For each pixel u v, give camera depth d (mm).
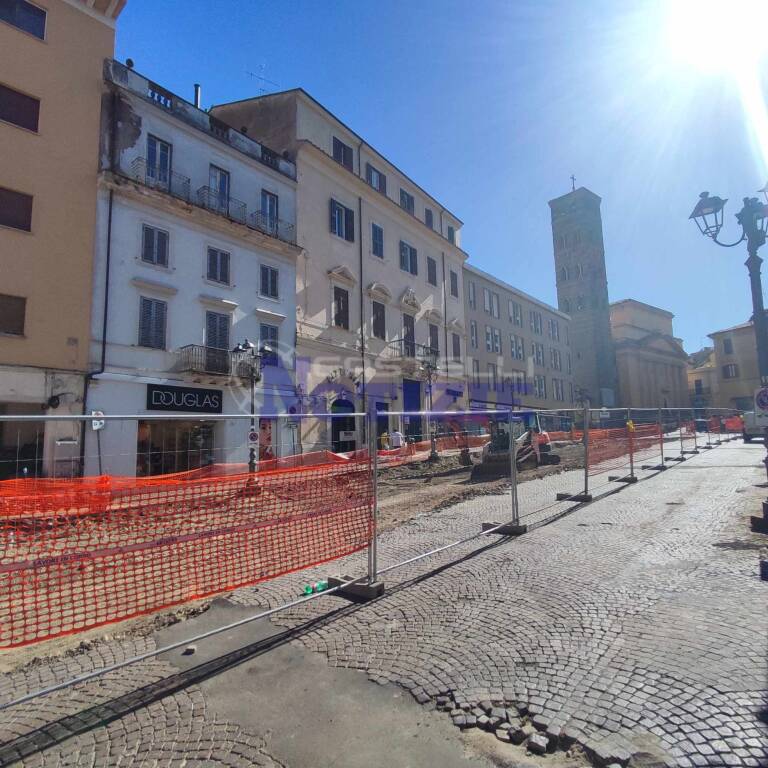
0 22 15812
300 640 4027
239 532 4641
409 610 4523
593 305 60562
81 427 15922
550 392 51250
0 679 3678
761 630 3725
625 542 6555
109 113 17922
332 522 5121
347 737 2750
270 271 23234
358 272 28734
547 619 4141
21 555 3664
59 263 16234
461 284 39594
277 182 24078
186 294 19562
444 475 16969
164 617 4746
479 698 3033
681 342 79250
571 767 2436
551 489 11875
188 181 20016
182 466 11367
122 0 18078
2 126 15555
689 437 21531
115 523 4105
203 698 3223
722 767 2336
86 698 3287
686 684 3021
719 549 6008
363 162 30141
